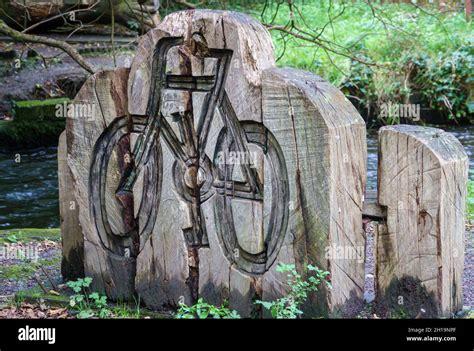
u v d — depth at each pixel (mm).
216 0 9484
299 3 16781
